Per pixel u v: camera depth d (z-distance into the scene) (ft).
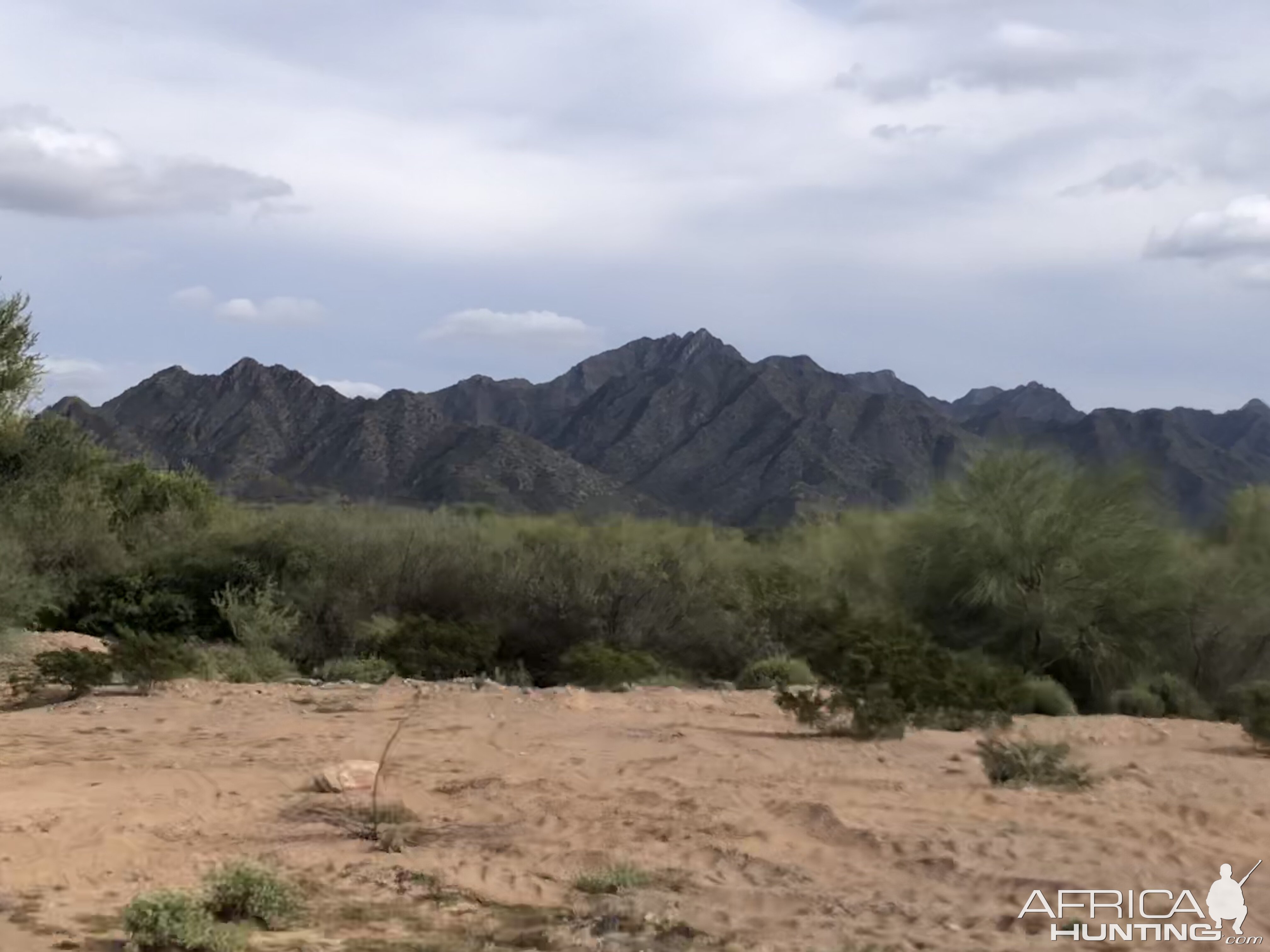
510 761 40.83
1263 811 34.73
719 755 42.73
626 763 40.63
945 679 52.47
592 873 27.14
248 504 126.52
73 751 41.09
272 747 42.55
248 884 23.84
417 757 41.27
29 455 104.83
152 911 21.85
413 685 62.13
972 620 80.48
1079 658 75.72
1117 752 46.68
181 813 32.09
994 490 79.41
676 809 33.45
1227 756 46.06
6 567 70.08
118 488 114.93
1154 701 69.56
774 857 29.01
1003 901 25.63
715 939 22.88
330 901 25.21
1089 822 32.86
